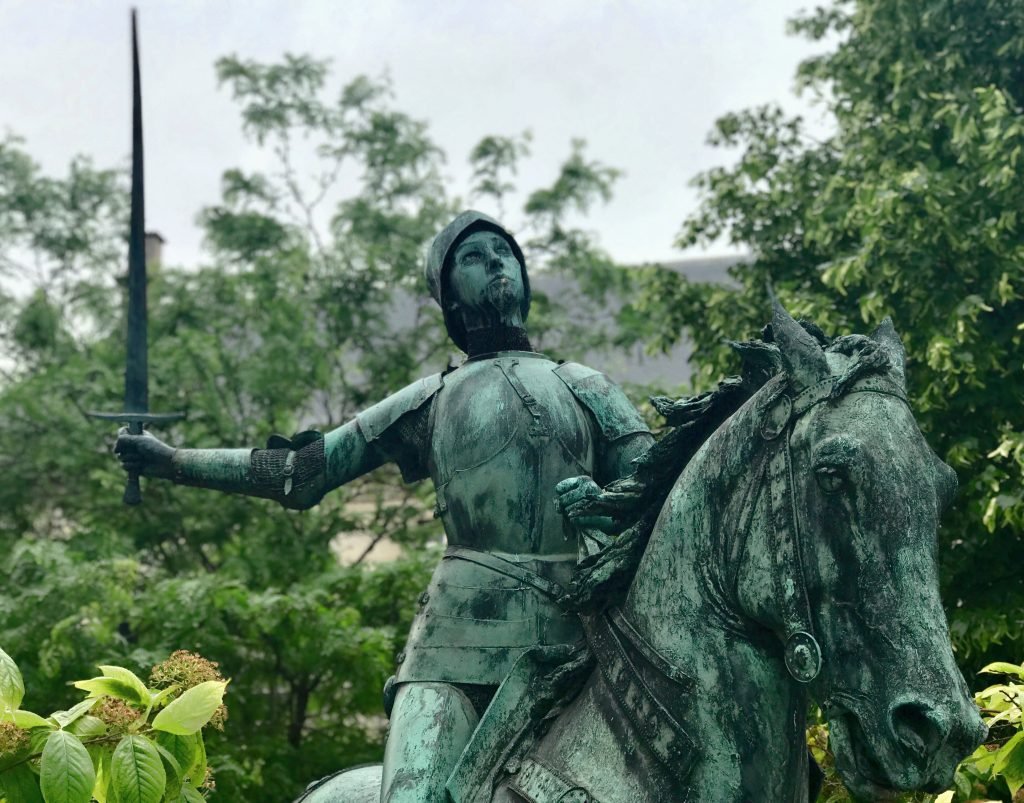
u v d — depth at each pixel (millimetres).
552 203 12336
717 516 1986
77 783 2188
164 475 2832
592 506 2232
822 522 1803
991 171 6605
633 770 2004
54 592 7801
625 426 2562
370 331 12312
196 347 11055
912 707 1683
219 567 10648
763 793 1912
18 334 12703
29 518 11422
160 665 2568
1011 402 6566
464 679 2369
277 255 12203
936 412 6621
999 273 6531
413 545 11344
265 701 8758
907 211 6555
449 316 2764
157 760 2271
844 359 1903
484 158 12461
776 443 1901
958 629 5891
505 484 2459
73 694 7605
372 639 8219
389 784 2277
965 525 6363
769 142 8719
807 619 1807
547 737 2182
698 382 8180
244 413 11555
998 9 7422
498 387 2541
